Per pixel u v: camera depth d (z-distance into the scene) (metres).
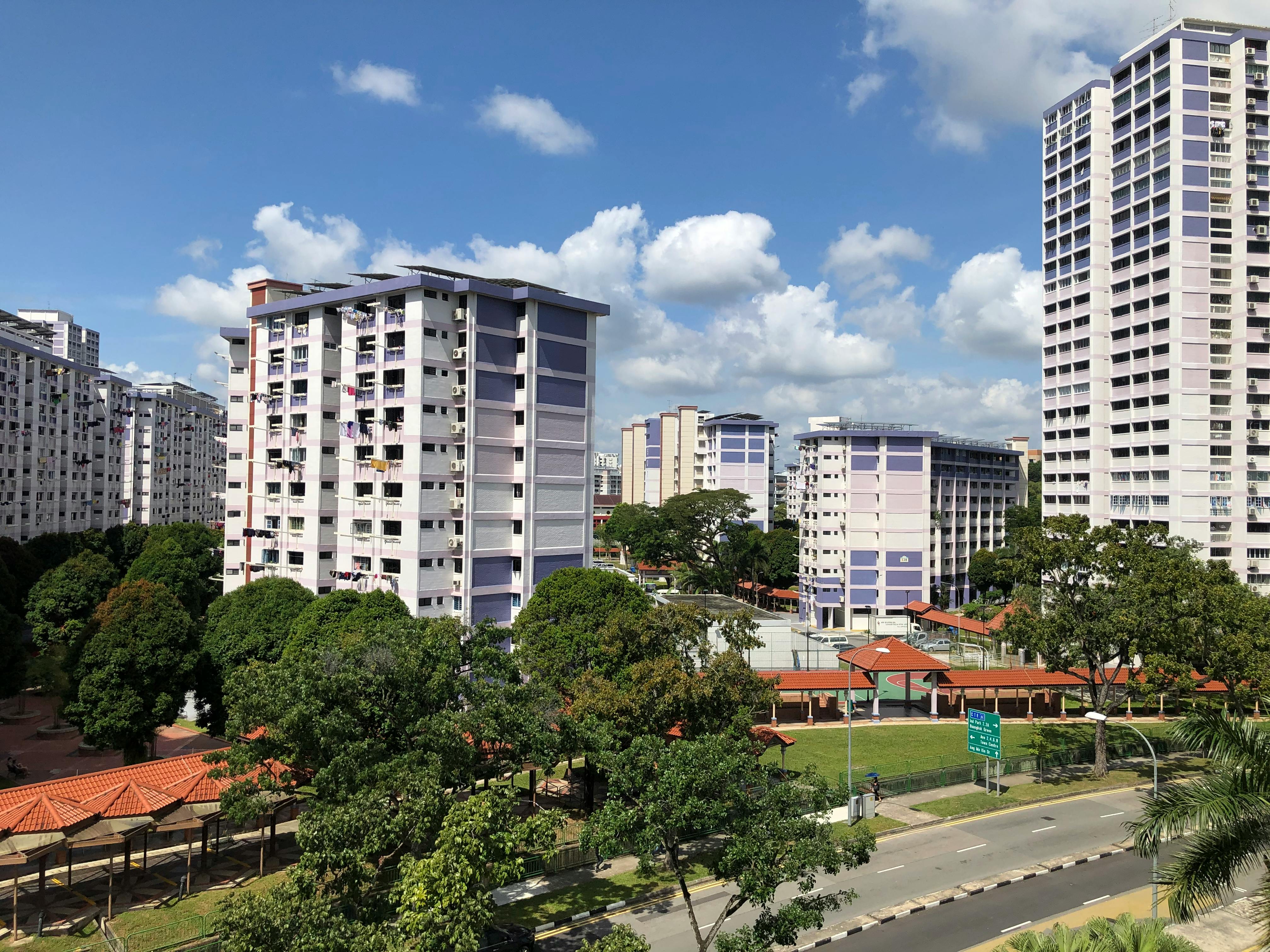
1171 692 52.06
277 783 33.59
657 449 194.38
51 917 29.70
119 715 42.28
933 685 62.34
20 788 32.22
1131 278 87.38
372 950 18.55
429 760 28.44
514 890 32.75
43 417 101.69
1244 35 82.19
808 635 82.81
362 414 67.88
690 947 28.12
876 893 32.75
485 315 66.75
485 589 66.38
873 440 112.31
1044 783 47.19
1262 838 19.12
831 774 47.62
